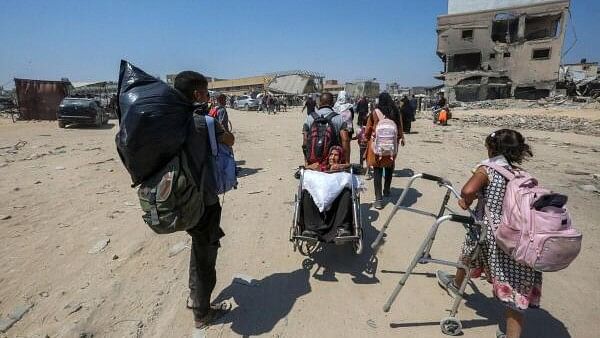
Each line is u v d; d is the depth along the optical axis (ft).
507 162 9.83
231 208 21.63
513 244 8.66
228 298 12.65
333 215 13.89
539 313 11.90
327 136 15.70
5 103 108.78
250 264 14.94
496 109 123.65
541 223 8.32
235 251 16.06
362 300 12.55
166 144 8.96
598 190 25.23
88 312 11.80
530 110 111.04
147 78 9.39
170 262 15.02
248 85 247.50
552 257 8.23
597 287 13.34
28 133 60.29
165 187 9.04
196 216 9.64
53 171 31.17
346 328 11.14
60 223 19.08
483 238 9.71
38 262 14.96
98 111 69.56
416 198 23.15
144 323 11.34
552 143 50.67
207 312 11.22
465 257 10.80
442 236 17.46
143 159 9.00
